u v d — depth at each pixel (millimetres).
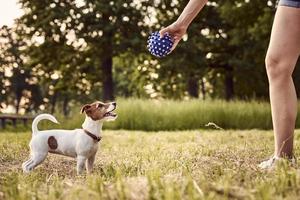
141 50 30984
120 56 33844
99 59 32375
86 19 30719
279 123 4500
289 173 3463
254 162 5105
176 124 19703
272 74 4512
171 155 6488
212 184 3117
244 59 31031
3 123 26500
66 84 33875
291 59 4430
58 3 31469
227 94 33781
